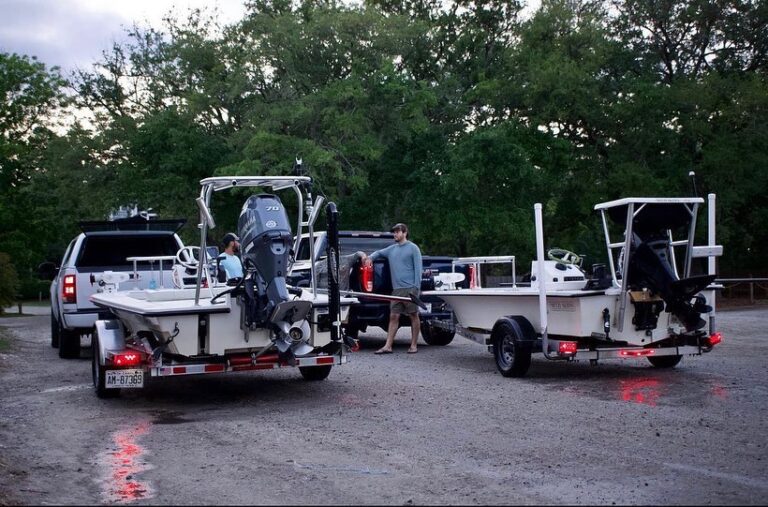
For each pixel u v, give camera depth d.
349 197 28.95
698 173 30.61
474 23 35.34
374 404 8.84
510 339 10.73
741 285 35.47
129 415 8.51
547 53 31.67
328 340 9.27
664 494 5.41
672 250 10.67
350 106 27.23
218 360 8.84
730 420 7.73
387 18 28.31
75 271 13.20
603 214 10.55
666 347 10.48
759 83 29.67
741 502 5.23
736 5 32.53
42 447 7.11
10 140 38.78
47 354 14.77
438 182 28.11
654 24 33.97
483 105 32.31
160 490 5.69
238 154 27.00
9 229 38.12
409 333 17.81
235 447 6.93
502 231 30.27
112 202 28.16
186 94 29.16
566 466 6.15
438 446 6.84
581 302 10.05
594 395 9.24
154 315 8.43
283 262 8.54
